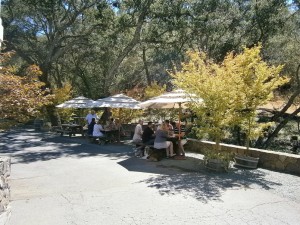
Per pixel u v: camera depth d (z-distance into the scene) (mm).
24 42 36094
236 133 18250
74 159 11844
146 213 5949
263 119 20719
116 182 8203
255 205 6387
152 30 24859
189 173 9203
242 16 23781
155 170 9656
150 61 43938
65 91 25594
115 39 26047
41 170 9805
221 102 9523
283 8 22359
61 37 29344
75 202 6562
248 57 10484
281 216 5824
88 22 30297
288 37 24984
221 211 6062
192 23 23266
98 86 38375
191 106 10367
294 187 7617
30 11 30781
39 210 6086
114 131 16609
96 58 36656
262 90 9883
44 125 25906
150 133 12477
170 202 6566
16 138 19234
